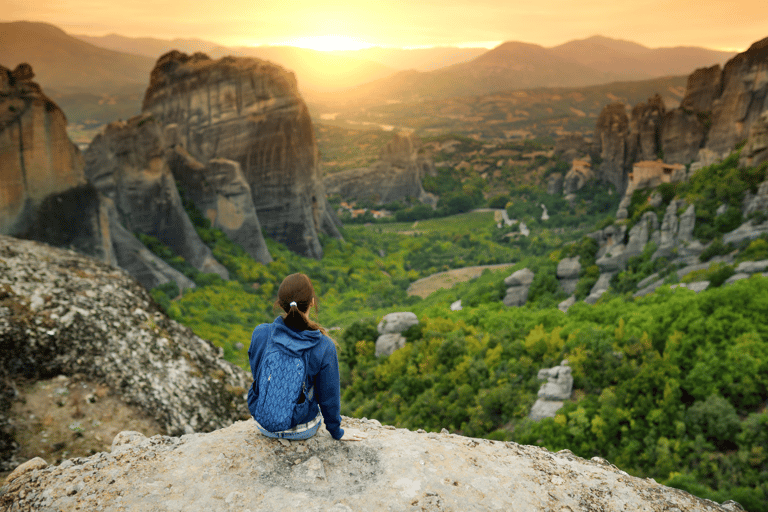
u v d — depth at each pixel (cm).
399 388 4338
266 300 12444
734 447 2683
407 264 19412
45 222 8825
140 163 11706
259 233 14425
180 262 11919
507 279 9250
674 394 3053
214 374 1420
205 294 11331
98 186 11581
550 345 4088
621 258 8181
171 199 12169
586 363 3522
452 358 4416
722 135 19512
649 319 3806
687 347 3384
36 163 8700
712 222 7606
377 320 5459
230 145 15125
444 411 3750
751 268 5569
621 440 2973
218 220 14025
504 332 4759
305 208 16612
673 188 8694
